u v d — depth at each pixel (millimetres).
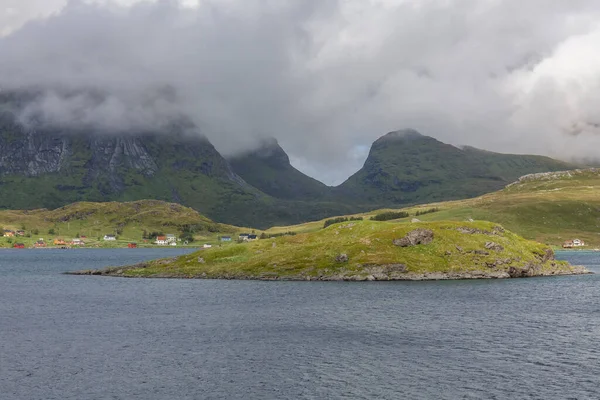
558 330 87062
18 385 59969
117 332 88688
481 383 59531
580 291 138000
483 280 162375
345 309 109750
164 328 91812
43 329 91750
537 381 60062
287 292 138125
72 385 59969
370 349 74938
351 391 57344
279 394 56656
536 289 141750
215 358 70875
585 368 64812
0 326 94875
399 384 59469
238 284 159875
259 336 84312
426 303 116938
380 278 163125
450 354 71812
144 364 68188
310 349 75250
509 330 87250
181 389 58438
